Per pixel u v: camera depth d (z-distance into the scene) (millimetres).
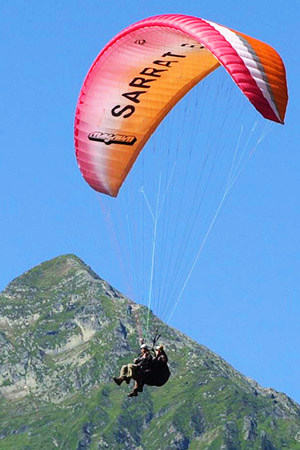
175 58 81438
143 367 72562
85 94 83625
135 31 79625
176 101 84375
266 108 72500
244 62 73875
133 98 83688
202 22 77375
